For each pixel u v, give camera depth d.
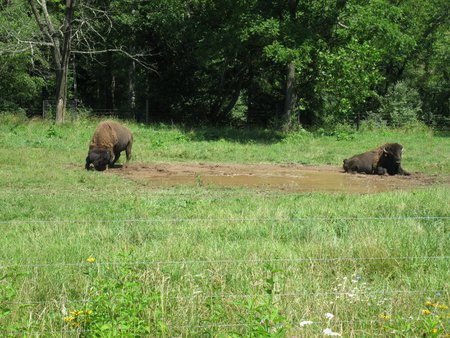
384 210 17.36
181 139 40.59
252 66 54.88
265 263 10.84
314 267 11.08
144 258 11.48
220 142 40.53
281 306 8.88
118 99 67.19
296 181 25.94
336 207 18.00
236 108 65.94
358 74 44.69
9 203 19.02
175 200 19.84
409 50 52.03
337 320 8.58
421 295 9.71
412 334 8.09
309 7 46.03
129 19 50.72
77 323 7.96
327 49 45.28
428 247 12.53
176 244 12.71
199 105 58.12
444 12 63.03
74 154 31.30
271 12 45.53
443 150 39.97
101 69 62.69
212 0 47.75
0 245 13.17
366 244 12.20
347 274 10.91
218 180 25.64
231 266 10.83
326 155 35.50
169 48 55.41
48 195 20.75
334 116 54.66
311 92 52.03
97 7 52.69
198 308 8.86
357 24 44.66
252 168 29.91
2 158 28.06
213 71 55.78
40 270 10.77
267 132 46.50
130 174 26.47
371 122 54.47
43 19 51.00
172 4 50.38
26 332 7.74
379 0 45.69
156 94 56.78
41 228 15.10
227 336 7.59
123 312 7.71
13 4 51.88
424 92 66.81
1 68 51.03
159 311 8.33
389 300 9.41
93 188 22.78
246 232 14.36
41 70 58.41
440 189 22.02
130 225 14.98
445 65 64.12
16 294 9.31
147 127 46.59
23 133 39.34
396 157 28.36
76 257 11.98
